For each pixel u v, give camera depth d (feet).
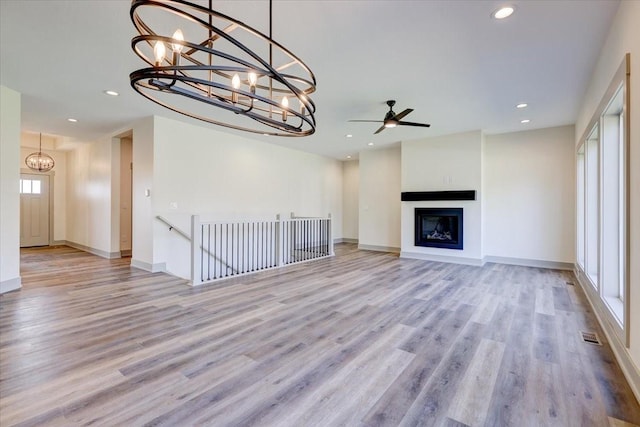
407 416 5.81
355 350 8.43
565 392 6.57
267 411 5.91
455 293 13.87
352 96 14.11
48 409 5.87
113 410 5.88
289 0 7.65
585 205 14.35
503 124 18.79
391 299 12.94
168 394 6.40
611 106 9.62
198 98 6.11
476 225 20.31
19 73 11.96
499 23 8.66
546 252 19.60
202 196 20.01
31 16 8.37
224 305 12.03
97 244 23.32
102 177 22.80
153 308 11.61
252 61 10.77
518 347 8.64
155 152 17.56
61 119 18.16
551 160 19.47
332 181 32.17
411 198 22.49
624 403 6.21
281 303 12.32
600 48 9.93
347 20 8.52
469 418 5.75
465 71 11.62
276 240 20.10
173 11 4.35
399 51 10.19
